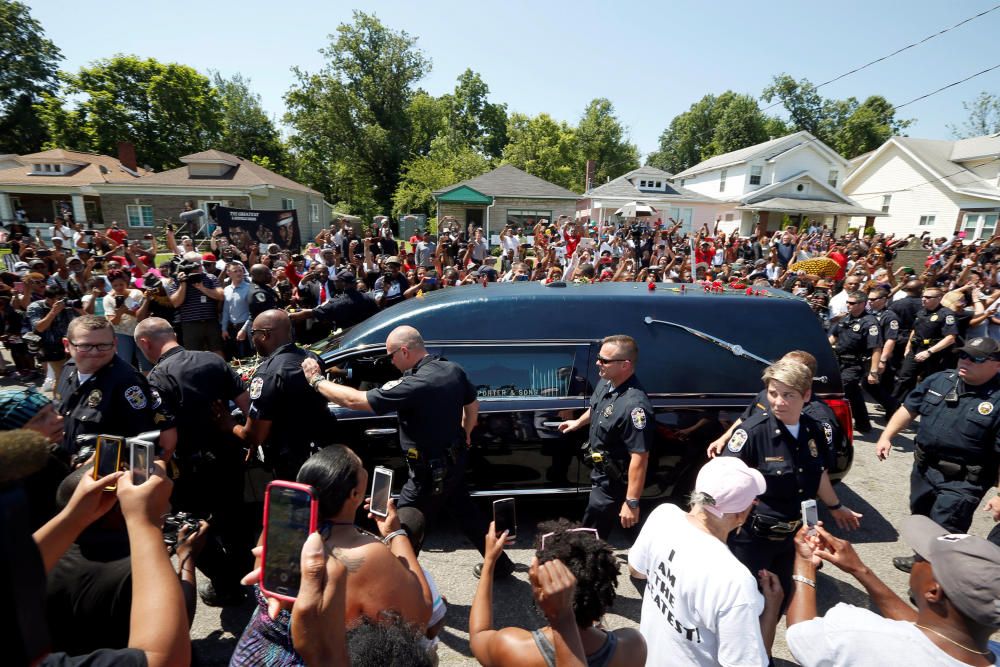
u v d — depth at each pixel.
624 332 3.72
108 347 2.58
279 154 50.72
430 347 3.62
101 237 13.73
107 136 41.81
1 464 0.87
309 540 1.24
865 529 4.09
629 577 3.47
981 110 47.66
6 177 29.56
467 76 59.06
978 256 16.27
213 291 7.08
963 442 2.98
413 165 40.03
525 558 3.62
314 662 1.20
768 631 1.77
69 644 1.70
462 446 3.01
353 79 44.88
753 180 34.56
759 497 2.59
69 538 1.25
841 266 12.39
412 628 1.36
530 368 3.67
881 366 5.80
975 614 1.21
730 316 3.81
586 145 58.38
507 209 28.98
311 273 9.24
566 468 3.70
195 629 2.93
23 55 44.59
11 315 8.10
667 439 3.64
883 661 1.30
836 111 60.88
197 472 3.03
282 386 3.03
